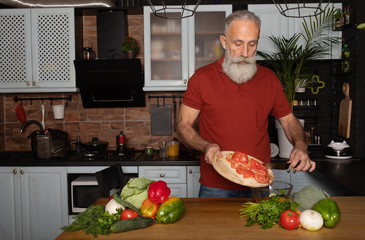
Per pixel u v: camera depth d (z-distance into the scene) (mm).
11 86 3023
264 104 1703
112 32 3029
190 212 1314
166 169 2738
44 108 3365
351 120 2791
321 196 1197
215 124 1703
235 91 1669
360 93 2684
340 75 2990
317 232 1108
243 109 1664
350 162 2520
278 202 1176
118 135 3100
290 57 2918
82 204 2762
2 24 3004
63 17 2994
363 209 1324
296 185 2688
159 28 2969
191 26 2939
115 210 1179
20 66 3018
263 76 1725
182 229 1146
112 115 3340
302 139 1616
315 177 2674
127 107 3332
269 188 1313
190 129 1637
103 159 2818
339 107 3023
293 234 1095
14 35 3010
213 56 2967
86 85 3080
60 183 2781
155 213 1203
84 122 3352
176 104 3311
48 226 2811
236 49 1561
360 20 2635
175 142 2959
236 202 1441
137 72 2977
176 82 2977
